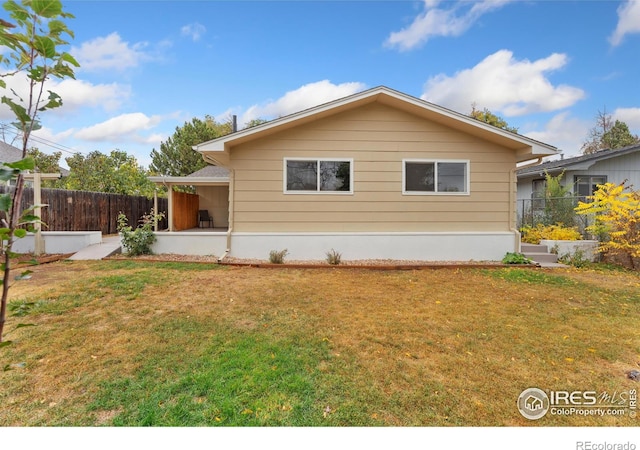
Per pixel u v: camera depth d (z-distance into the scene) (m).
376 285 5.70
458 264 7.61
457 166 8.27
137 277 5.80
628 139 25.61
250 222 7.93
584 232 9.51
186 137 23.44
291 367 2.81
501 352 3.17
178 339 3.34
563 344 3.36
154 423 2.14
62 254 8.33
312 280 6.00
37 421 2.14
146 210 15.54
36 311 4.02
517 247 8.32
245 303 4.55
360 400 2.38
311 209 8.02
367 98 7.64
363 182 8.09
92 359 2.91
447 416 2.25
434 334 3.58
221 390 2.46
